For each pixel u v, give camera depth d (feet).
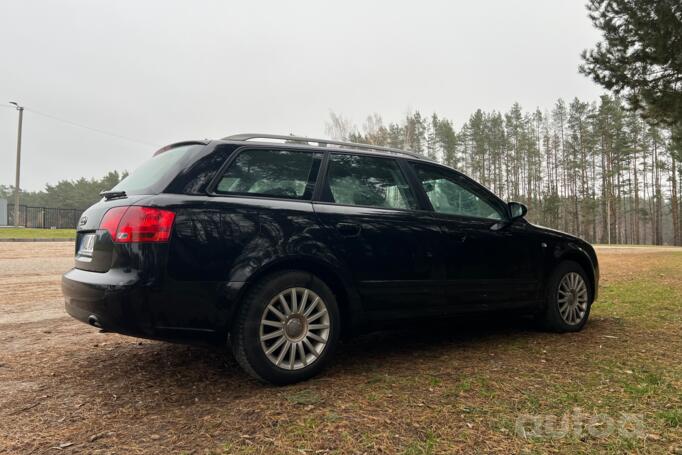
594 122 169.99
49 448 6.40
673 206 163.63
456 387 8.79
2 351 11.90
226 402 8.16
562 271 13.88
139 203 8.36
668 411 7.51
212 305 8.36
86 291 8.38
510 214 13.41
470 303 11.81
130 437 6.75
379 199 11.04
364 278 10.06
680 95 32.89
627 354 11.22
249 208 9.01
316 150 10.61
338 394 8.46
